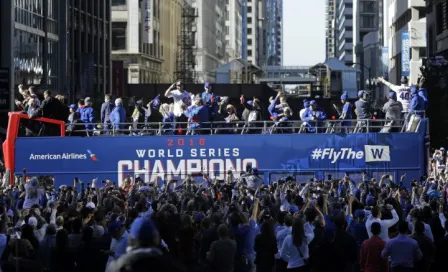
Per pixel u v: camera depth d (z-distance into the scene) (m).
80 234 24.56
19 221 28.98
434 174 58.56
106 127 52.91
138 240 12.43
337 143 49.72
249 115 53.81
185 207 31.41
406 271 22.64
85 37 105.62
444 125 78.81
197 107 50.59
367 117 51.72
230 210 28.17
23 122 49.59
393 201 31.66
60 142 49.34
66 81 92.00
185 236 20.64
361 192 40.78
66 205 32.12
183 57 190.12
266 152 49.59
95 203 39.66
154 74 161.00
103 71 115.69
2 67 69.00
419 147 49.59
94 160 49.47
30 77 80.69
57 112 50.12
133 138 49.62
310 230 24.88
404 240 22.64
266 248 24.34
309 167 49.66
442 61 80.31
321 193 33.81
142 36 148.00
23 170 47.38
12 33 74.69
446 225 26.23
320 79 170.38
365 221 28.33
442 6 103.69
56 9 90.94
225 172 49.62
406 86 52.09
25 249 21.11
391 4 174.88
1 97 68.75
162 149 49.66
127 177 46.00
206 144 49.62
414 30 138.00
